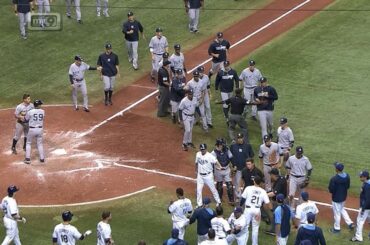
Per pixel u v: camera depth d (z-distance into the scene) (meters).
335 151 75.94
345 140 77.88
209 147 77.94
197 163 66.19
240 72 91.25
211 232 54.12
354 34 99.25
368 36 98.56
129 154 77.25
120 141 79.69
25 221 62.09
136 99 88.50
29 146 75.25
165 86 83.12
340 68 91.75
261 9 107.38
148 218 66.75
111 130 81.94
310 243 51.78
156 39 89.94
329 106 84.25
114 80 89.06
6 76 94.19
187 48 98.44
